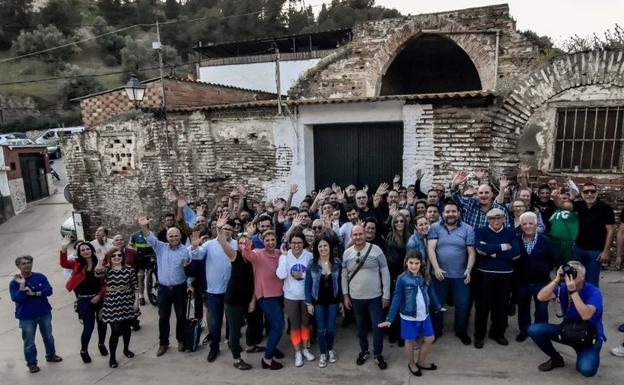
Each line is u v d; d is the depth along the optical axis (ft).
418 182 28.27
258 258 18.04
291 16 136.46
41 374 19.36
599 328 15.44
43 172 80.53
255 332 19.86
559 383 15.57
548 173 27.22
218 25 147.43
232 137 35.06
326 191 26.71
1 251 50.78
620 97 25.14
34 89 151.53
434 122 28.53
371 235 18.34
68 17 204.64
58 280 35.50
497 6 37.86
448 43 44.75
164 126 37.19
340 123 32.01
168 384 17.60
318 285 17.56
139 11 213.25
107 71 172.76
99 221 42.37
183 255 19.99
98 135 40.40
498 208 18.70
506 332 19.63
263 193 34.60
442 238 18.44
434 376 16.53
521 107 27.14
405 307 16.42
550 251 17.84
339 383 16.65
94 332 23.89
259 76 72.08
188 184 37.17
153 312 26.11
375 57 42.16
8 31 190.90
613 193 25.93
